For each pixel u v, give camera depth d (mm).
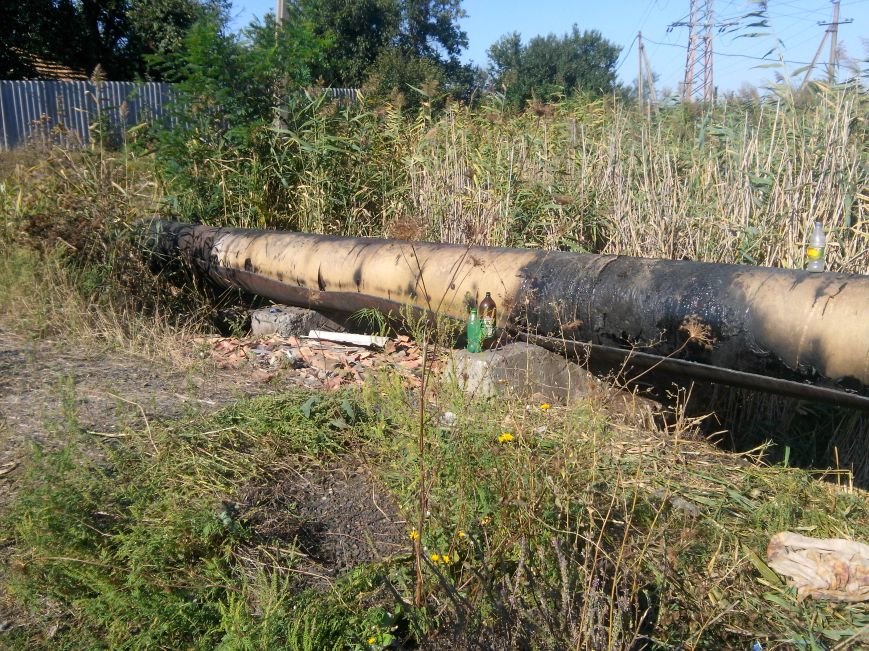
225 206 8102
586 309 4359
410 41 34875
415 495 3266
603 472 3465
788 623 2822
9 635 2516
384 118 8805
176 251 7312
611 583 2629
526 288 4676
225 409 4203
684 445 4367
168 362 5309
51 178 7055
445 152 7488
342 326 6715
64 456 3232
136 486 3326
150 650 2467
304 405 4133
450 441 3311
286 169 8281
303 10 18922
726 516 3572
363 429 4023
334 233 8062
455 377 3598
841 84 4820
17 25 27125
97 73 7941
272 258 6422
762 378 3666
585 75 40094
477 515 2928
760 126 5457
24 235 6578
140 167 8008
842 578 3072
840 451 4391
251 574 2883
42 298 6023
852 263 4621
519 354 4539
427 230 6766
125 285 6500
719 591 2877
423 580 2711
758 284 3721
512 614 2332
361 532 3248
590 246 6305
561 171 6781
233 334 6430
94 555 2844
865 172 4840
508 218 6355
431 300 5188
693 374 4012
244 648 2404
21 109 19484
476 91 9062
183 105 8797
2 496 3227
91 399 4422
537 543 2709
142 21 28172
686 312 3900
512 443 3186
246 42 8828
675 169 5613
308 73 9000
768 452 4473
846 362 3338
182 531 2988
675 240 5457
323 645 2516
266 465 3674
